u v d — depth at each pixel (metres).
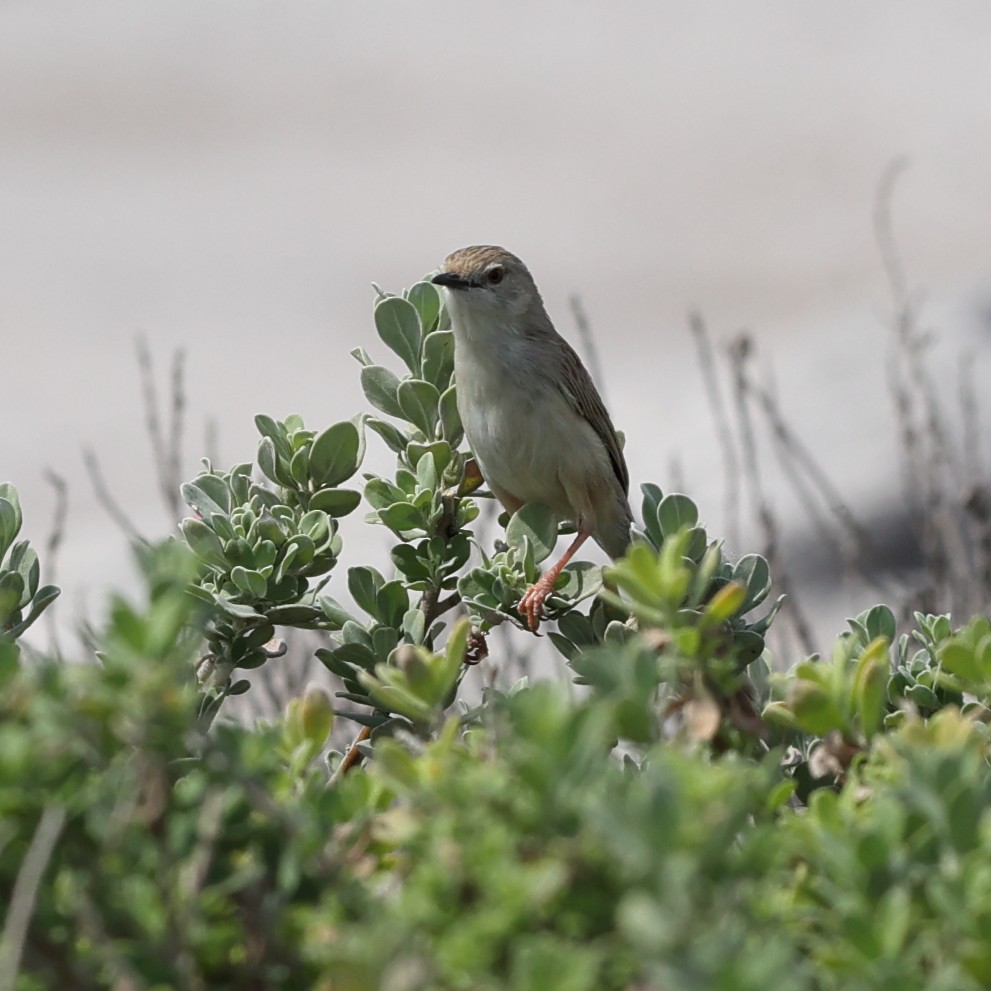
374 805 5.37
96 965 4.48
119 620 4.51
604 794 4.44
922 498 16.83
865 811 5.16
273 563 8.85
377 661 8.75
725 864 4.23
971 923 4.28
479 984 4.14
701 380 28.70
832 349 27.02
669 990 3.86
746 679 7.79
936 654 7.72
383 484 9.83
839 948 4.51
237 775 4.66
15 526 8.46
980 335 25.80
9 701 4.73
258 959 4.58
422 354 10.59
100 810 4.52
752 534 21.97
